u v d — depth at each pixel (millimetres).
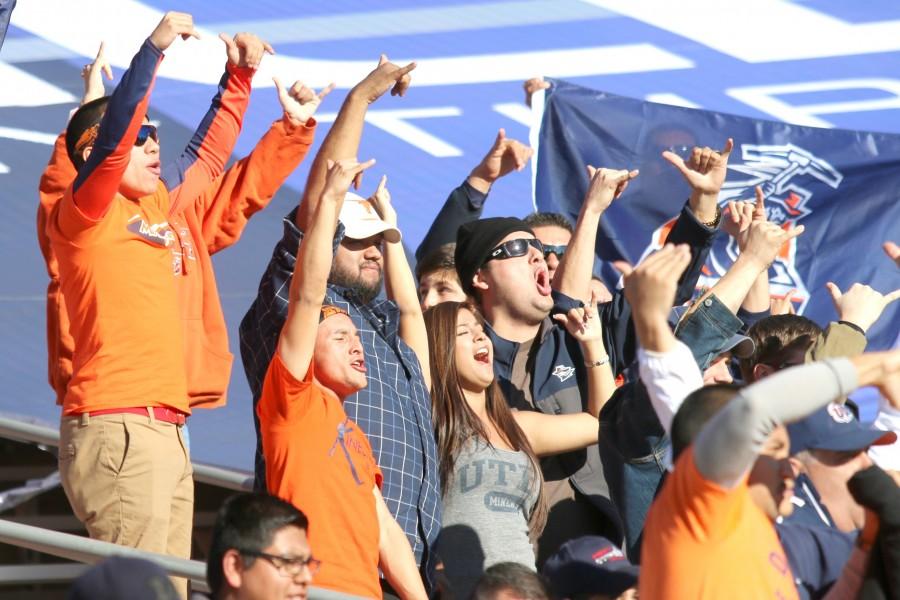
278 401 14961
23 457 26469
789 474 11953
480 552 16703
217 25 30500
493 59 29781
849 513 13266
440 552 16812
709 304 16766
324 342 15914
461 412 17312
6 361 22359
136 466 15414
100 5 30688
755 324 17500
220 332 17531
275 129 18734
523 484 17219
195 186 18062
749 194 23938
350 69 29281
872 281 23547
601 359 18500
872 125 26875
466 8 31469
